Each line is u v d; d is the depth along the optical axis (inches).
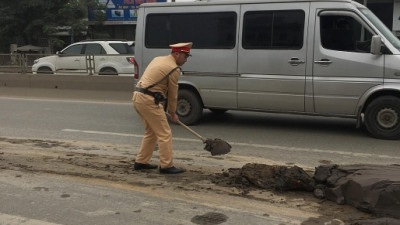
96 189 180.2
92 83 496.4
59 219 150.9
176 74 189.9
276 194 171.2
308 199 165.6
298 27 278.2
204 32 308.0
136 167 205.6
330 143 266.4
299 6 277.4
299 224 143.9
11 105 445.7
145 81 190.7
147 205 162.7
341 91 271.1
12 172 203.6
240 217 150.6
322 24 272.4
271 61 287.3
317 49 273.6
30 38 1232.2
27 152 242.2
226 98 307.1
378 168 172.1
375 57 261.3
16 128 319.6
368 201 148.4
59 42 1186.0
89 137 286.0
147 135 202.7
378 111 269.6
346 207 156.4
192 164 217.5
